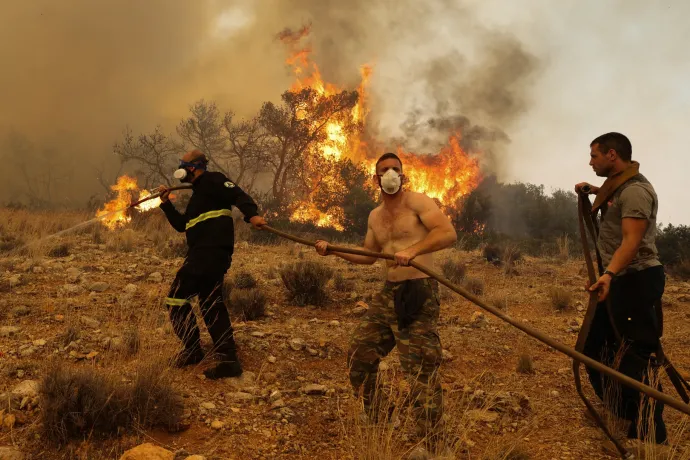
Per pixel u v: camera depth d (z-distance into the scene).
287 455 3.26
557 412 4.10
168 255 10.00
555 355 5.55
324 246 3.66
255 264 9.69
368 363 3.58
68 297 6.38
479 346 5.61
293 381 4.35
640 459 3.32
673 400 2.46
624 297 3.63
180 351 4.41
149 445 3.00
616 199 3.61
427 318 3.44
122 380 3.75
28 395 3.61
